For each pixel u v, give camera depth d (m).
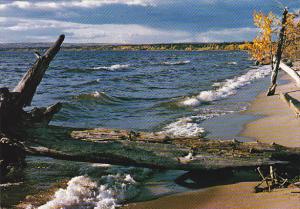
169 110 20.05
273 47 22.47
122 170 9.51
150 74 46.78
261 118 16.47
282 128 13.59
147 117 18.08
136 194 7.96
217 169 8.50
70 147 8.72
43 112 9.35
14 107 8.83
